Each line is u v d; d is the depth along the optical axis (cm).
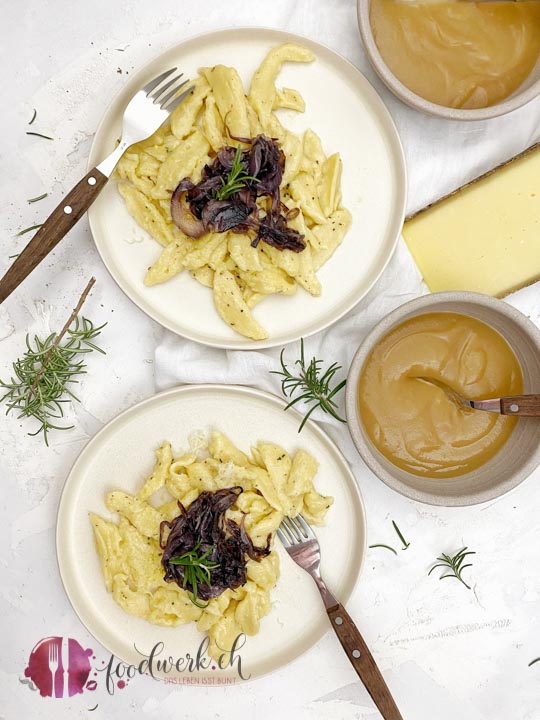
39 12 57
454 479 52
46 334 59
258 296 55
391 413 52
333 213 55
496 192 56
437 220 56
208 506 54
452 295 49
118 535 56
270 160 52
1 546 59
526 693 62
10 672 60
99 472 56
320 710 61
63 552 56
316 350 58
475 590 61
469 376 52
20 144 57
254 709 61
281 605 57
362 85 54
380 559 60
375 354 52
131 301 57
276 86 55
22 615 60
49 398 55
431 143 58
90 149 56
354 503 56
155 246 55
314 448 57
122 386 59
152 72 53
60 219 51
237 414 56
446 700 62
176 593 55
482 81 52
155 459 56
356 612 61
